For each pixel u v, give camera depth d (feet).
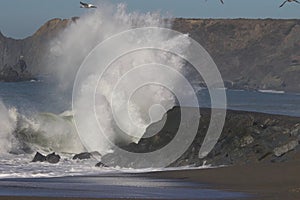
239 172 234.99
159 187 212.84
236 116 279.49
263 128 272.92
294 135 264.52
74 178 236.02
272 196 193.26
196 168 255.91
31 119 323.57
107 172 255.50
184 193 199.72
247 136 268.00
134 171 257.96
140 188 210.38
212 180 224.94
